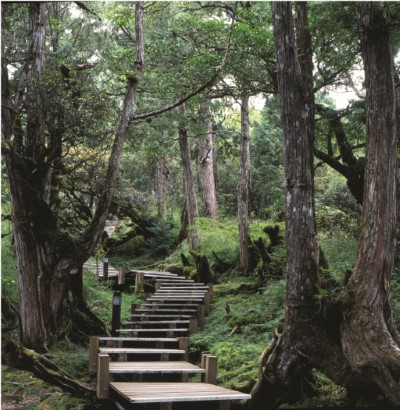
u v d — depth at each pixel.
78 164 10.80
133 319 12.61
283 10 7.64
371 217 7.00
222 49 14.88
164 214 29.53
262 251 15.32
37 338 10.33
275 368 7.30
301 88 7.60
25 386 8.52
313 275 7.38
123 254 24.64
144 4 17.22
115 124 12.35
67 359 9.84
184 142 20.67
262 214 23.81
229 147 22.30
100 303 14.27
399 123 10.99
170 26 16.89
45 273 10.56
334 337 7.16
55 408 7.62
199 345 10.80
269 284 14.37
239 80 14.62
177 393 6.16
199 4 16.23
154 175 32.25
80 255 10.84
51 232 10.62
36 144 10.39
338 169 13.12
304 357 7.19
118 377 8.30
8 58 10.79
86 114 10.16
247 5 14.41
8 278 12.66
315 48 11.16
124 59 16.62
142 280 16.77
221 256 18.20
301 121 7.56
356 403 7.13
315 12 9.38
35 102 10.09
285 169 7.65
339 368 6.94
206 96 15.77
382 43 7.09
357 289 6.98
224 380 8.34
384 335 6.71
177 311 13.08
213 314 13.21
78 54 14.95
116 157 11.35
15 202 10.28
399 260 11.20
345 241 14.19
